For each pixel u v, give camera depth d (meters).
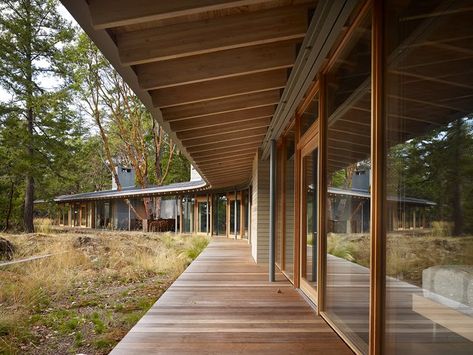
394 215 2.14
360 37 2.70
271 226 5.88
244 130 6.17
